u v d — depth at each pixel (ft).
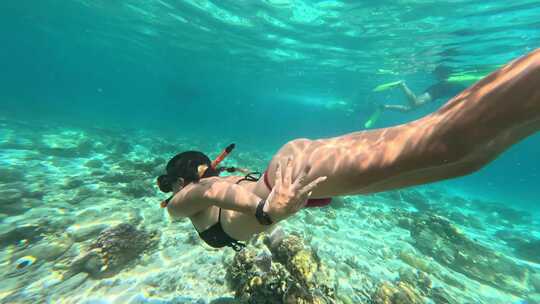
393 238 23.25
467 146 3.06
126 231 15.83
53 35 133.28
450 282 17.51
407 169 3.54
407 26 48.19
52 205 19.88
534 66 2.66
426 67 69.00
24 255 14.07
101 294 12.30
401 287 14.55
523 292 17.60
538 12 37.81
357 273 16.62
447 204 45.85
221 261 15.26
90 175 28.37
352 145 4.19
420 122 3.58
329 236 21.44
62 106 120.88
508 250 25.89
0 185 21.97
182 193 6.68
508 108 2.73
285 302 11.16
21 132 46.34
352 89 111.45
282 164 5.09
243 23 60.95
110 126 77.51
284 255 14.49
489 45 50.16
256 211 4.83
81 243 15.65
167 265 14.66
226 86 191.72
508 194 81.05
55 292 12.15
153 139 64.80
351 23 50.52
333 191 4.40
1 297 11.68
